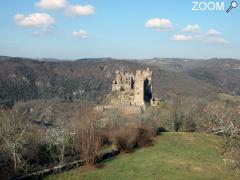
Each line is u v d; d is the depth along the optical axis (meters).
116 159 32.72
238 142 17.48
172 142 41.12
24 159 27.00
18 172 24.66
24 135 27.55
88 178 26.05
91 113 66.38
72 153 31.80
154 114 66.00
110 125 45.50
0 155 24.83
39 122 45.62
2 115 29.11
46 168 26.73
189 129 55.53
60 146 30.00
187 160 33.00
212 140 42.16
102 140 36.41
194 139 42.62
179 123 55.97
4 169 24.34
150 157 33.91
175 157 34.12
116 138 36.50
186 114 56.75
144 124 46.44
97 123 46.16
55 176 25.83
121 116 68.56
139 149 37.59
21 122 29.83
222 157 33.97
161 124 56.81
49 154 29.55
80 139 31.80
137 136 38.97
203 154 35.66
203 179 27.02
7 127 26.34
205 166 30.95
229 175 28.30
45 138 30.08
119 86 107.75
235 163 18.58
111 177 26.58
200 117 56.12
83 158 29.91
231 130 17.48
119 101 96.00
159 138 43.34
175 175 27.75
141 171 28.61
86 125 37.09
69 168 27.97
